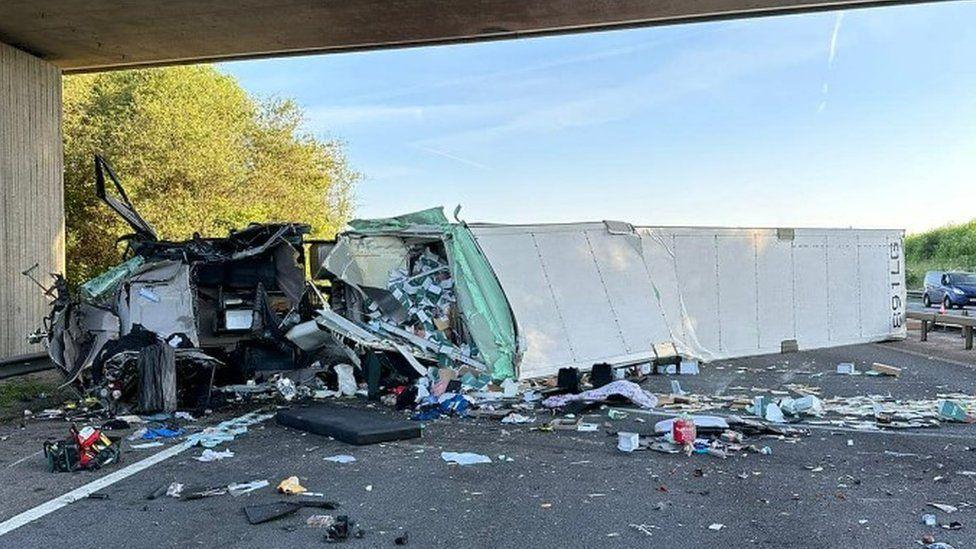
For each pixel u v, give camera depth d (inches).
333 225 1346.0
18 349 576.7
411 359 409.4
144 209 995.9
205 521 190.7
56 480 232.4
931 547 167.0
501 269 460.8
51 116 649.6
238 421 333.1
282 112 1318.9
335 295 479.2
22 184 597.3
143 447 279.6
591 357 466.9
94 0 550.9
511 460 254.5
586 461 252.4
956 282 1081.4
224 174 1091.9
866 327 672.4
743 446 268.8
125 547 172.6
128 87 1056.8
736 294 589.9
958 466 240.1
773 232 625.0
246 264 424.8
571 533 180.1
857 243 676.1
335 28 645.9
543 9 603.2
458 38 688.4
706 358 548.1
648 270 538.9
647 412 345.1
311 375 434.9
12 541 176.9
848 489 215.2
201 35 652.1
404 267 484.4
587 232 520.4
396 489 219.3
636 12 615.2
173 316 376.5
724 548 169.0
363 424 296.5
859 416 330.0
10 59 601.0
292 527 185.5
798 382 444.1
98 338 370.9
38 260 611.2
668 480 227.1
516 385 409.4
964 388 410.3
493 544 172.9
